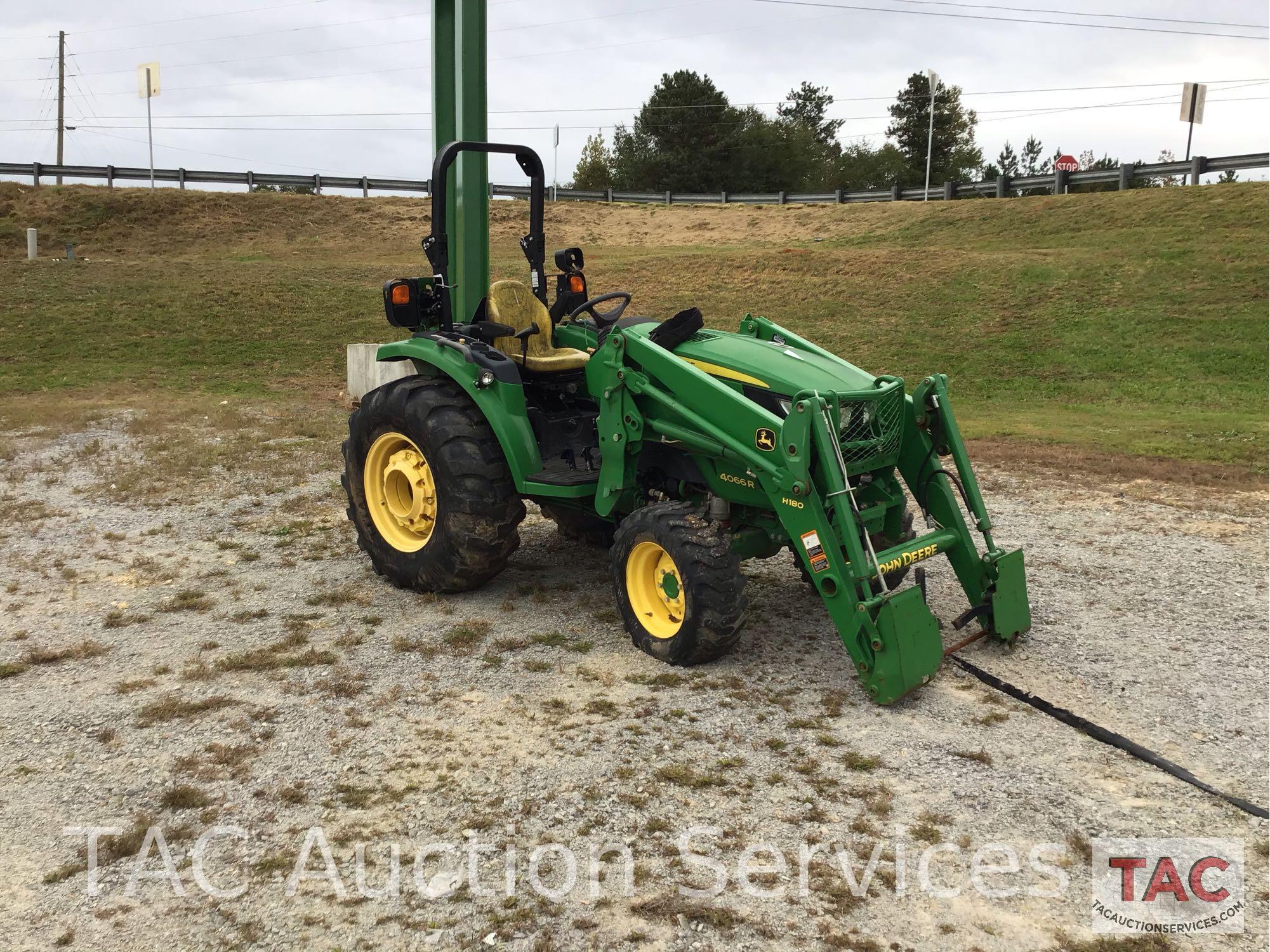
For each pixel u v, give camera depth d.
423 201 35.41
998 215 28.53
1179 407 13.65
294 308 20.98
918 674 4.05
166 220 31.09
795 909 2.79
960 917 2.77
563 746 3.72
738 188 54.56
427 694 4.18
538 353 5.67
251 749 3.68
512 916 2.75
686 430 4.55
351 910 2.78
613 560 4.65
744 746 3.73
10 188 31.55
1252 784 3.52
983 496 8.23
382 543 5.60
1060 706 4.13
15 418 11.15
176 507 7.31
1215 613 5.30
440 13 7.85
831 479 4.04
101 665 4.45
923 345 17.98
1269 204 23.53
